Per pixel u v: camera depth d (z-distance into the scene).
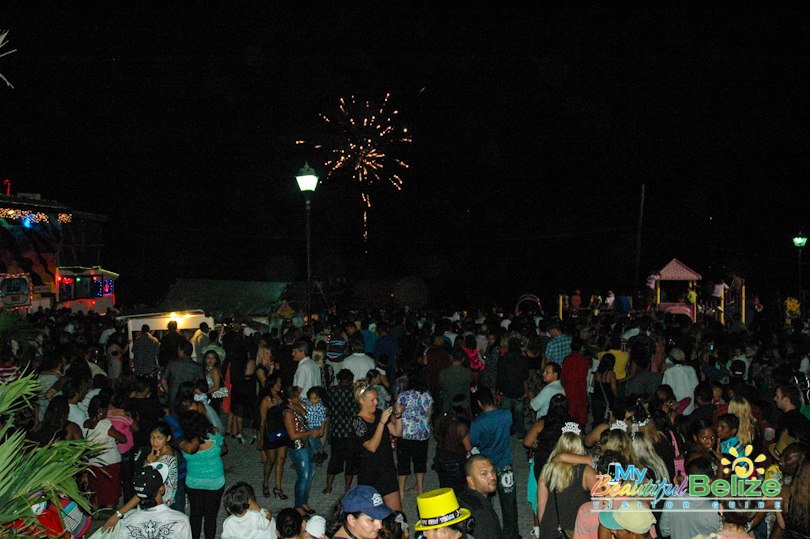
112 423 7.00
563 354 10.50
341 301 36.97
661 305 23.47
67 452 3.70
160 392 10.61
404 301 41.59
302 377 9.37
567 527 4.76
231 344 12.25
